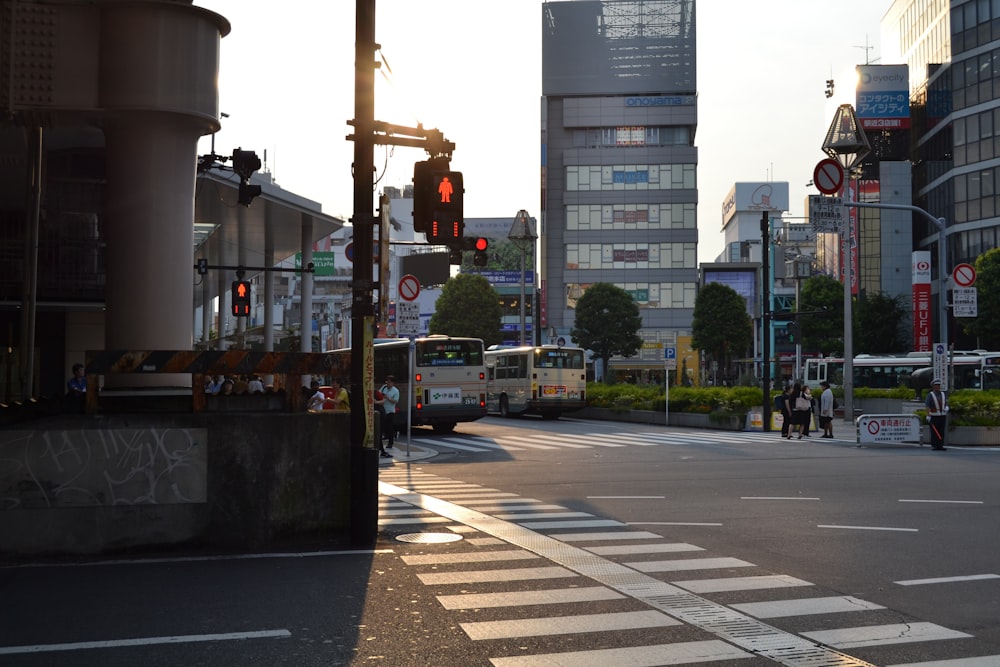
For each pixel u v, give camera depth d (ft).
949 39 239.91
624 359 282.15
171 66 35.78
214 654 18.06
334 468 32.30
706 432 102.78
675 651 18.48
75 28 35.40
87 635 19.49
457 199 34.19
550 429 108.27
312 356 32.53
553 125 294.66
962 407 87.56
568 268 287.89
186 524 30.25
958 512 39.27
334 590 24.11
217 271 145.18
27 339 54.49
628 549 30.58
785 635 19.71
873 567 27.40
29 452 29.09
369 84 33.17
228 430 30.81
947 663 17.70
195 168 37.93
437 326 251.39
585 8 295.28
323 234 115.85
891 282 274.77
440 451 77.82
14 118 36.14
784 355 316.81
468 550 30.40
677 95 292.20
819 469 59.88
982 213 228.02
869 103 278.05
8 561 28.66
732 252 468.34
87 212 75.97
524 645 18.85
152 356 30.81
